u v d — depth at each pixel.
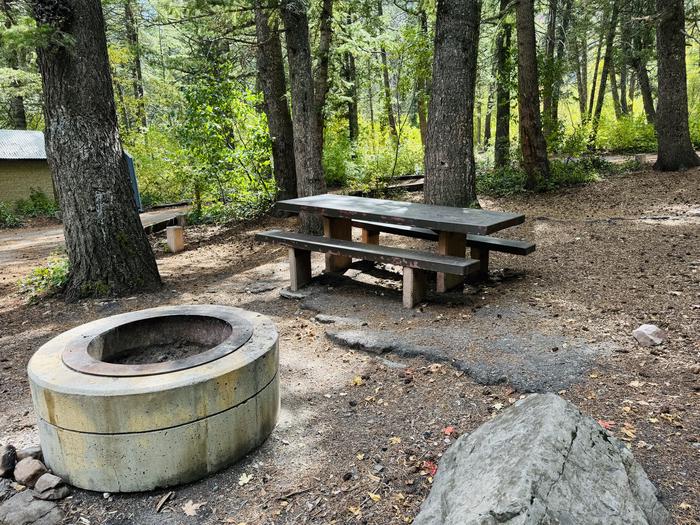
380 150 18.53
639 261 5.95
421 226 4.88
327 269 6.52
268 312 5.61
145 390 2.57
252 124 11.34
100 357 3.28
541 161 11.76
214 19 10.87
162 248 9.93
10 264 9.40
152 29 22.66
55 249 11.05
